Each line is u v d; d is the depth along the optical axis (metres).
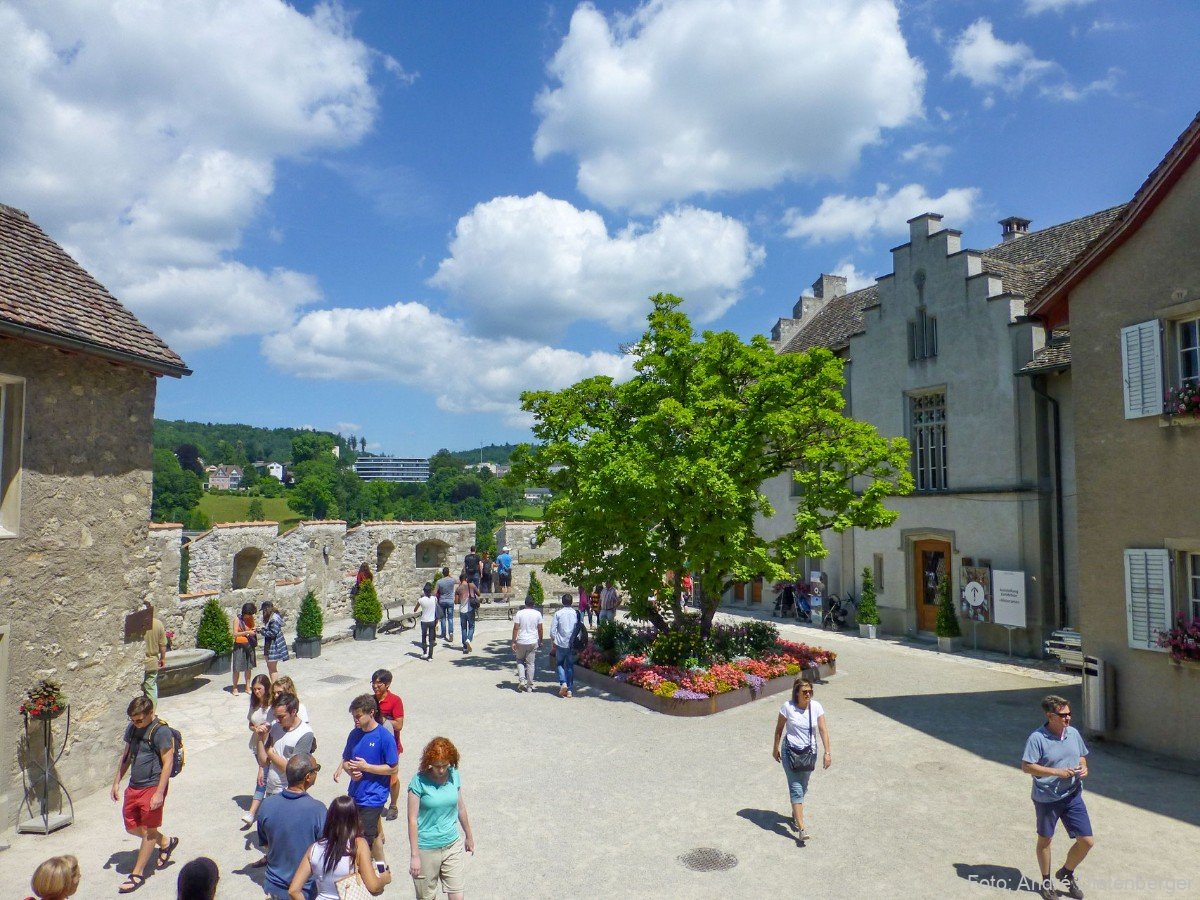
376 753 7.38
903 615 22.02
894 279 22.61
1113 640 11.71
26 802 9.08
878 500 15.66
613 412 17.66
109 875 7.85
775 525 27.53
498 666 18.06
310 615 18.94
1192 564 10.95
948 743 11.80
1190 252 10.77
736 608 28.64
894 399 22.52
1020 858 7.95
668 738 12.23
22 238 10.88
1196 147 10.67
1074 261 12.19
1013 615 18.62
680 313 16.02
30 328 8.87
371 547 25.03
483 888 7.47
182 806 9.61
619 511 15.10
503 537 29.69
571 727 12.89
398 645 20.70
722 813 9.20
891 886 7.40
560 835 8.64
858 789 9.91
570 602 15.26
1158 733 11.09
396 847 8.34
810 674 16.25
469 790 10.03
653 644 16.25
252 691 8.98
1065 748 7.14
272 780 8.47
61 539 9.73
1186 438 10.77
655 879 7.61
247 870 7.90
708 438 14.34
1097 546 11.95
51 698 9.08
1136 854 7.96
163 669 14.51
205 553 19.06
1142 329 11.30
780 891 7.34
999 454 19.59
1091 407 12.11
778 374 14.66
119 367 10.77
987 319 19.94
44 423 9.52
